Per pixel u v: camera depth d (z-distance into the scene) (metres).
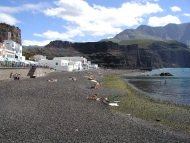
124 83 121.50
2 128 32.78
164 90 103.00
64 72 173.62
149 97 74.38
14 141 28.17
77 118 39.75
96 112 45.12
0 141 28.05
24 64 145.25
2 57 137.62
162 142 30.20
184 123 41.78
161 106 57.38
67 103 53.16
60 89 75.06
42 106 48.34
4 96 58.53
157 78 181.00
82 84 94.31
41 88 74.81
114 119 40.38
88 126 35.31
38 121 36.94
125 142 29.42
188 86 123.06
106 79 137.38
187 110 53.84
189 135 34.12
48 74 143.38
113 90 81.50
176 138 32.09
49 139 29.30
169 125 39.56
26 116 39.59
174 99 75.56
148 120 42.06
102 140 29.69
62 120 38.06
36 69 123.75
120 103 57.59
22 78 105.69
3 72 92.12
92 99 59.91
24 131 31.86
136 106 54.91
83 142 28.80
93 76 147.62
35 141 28.44
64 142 28.55
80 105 51.53
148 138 31.33
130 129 34.91
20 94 62.31
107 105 53.59
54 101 54.88
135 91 88.25
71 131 32.66
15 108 45.47
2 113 41.12
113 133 32.62
